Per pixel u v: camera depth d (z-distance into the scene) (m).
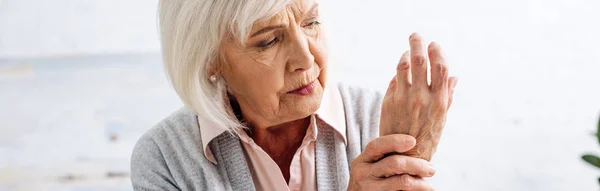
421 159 1.02
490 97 2.21
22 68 2.48
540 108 2.19
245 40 1.03
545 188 2.02
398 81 1.00
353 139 1.22
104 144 2.35
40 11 2.44
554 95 2.20
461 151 2.10
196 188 1.20
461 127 2.17
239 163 1.19
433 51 0.99
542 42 2.24
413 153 1.03
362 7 2.24
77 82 2.46
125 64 2.46
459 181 2.02
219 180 1.20
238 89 1.12
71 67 2.47
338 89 1.29
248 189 1.18
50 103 2.43
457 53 2.27
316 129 1.18
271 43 1.05
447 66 0.98
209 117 1.14
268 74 1.06
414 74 0.99
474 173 2.02
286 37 1.04
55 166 2.30
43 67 2.50
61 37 2.46
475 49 2.26
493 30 2.26
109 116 2.40
